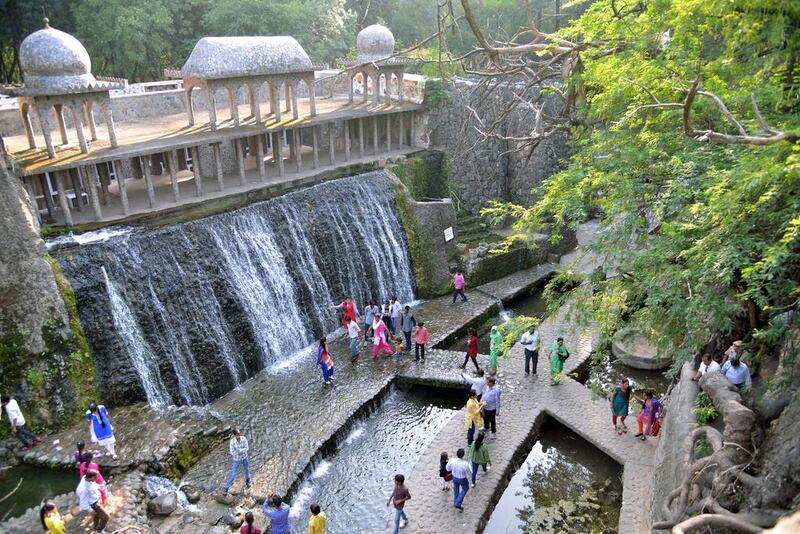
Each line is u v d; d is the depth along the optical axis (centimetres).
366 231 2436
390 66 2839
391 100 3044
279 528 1251
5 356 1536
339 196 2384
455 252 2712
